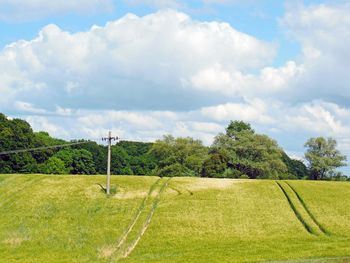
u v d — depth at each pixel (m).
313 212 61.47
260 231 56.12
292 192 68.88
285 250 48.97
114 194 66.06
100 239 53.12
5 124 114.06
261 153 123.75
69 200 63.78
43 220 58.06
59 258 47.22
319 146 132.25
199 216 59.53
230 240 53.25
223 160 122.50
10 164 111.31
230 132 131.88
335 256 46.31
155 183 71.69
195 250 49.88
